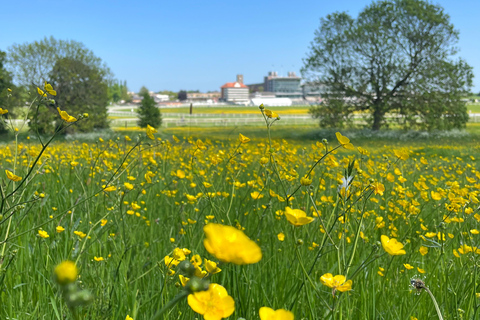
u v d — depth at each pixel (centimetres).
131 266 283
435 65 3491
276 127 4894
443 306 247
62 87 3709
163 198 477
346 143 209
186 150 809
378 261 290
